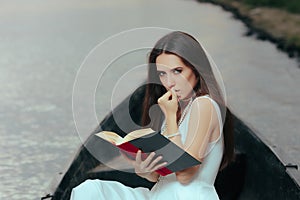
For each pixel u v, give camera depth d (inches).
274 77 504.4
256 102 426.0
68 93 459.2
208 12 874.1
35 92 465.1
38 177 296.0
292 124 372.5
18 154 329.7
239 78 502.0
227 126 157.2
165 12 885.8
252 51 616.4
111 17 855.7
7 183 288.8
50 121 388.8
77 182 204.7
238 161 221.1
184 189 150.0
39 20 857.5
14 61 589.3
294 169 181.6
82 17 868.0
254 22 773.9
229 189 221.1
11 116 402.6
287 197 179.0
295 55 593.6
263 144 204.7
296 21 741.9
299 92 449.7
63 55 609.3
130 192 155.5
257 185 209.3
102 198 150.4
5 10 969.5
